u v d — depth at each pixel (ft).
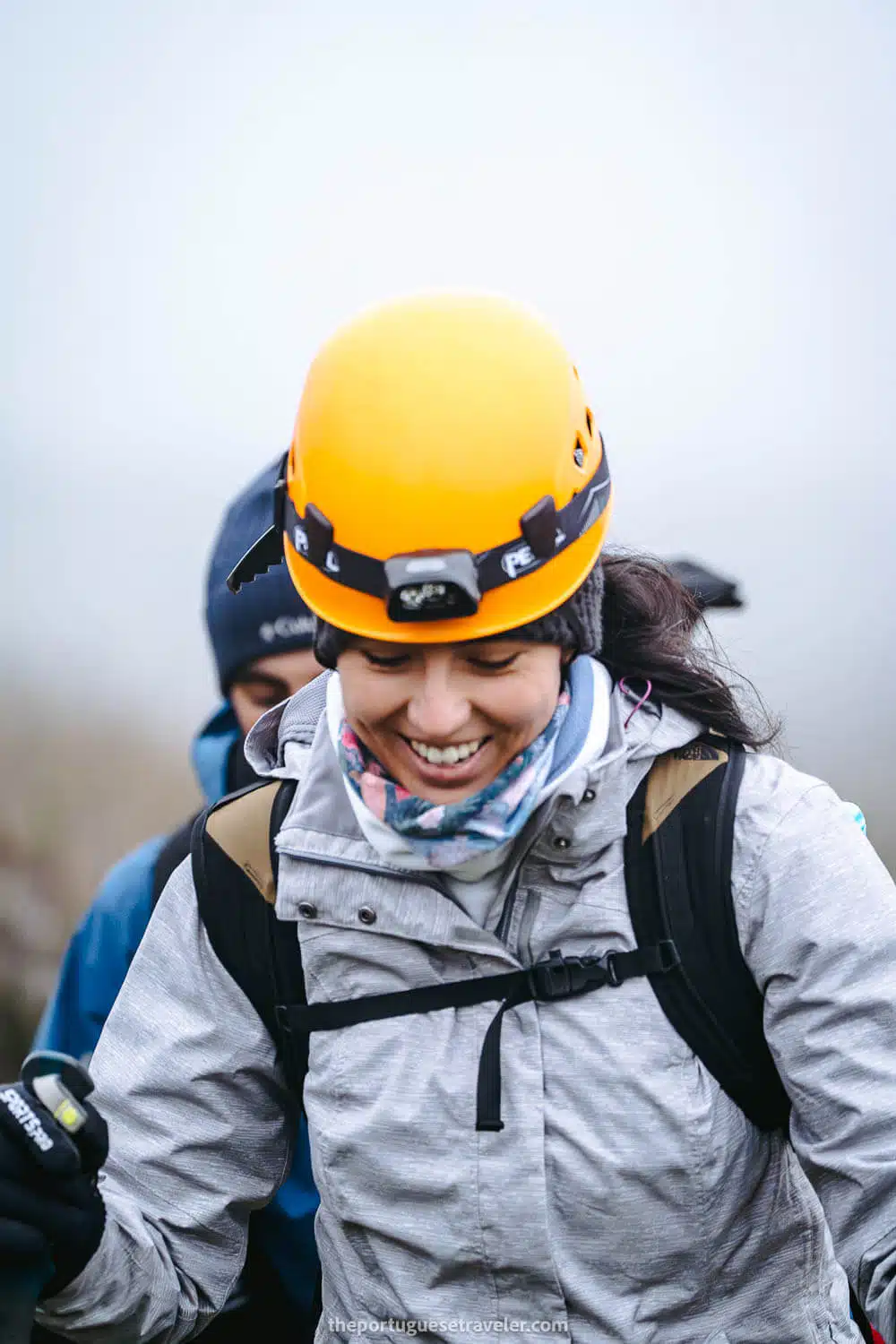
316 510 12.21
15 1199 11.85
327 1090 13.26
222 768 21.17
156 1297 13.43
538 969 12.76
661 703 13.05
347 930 13.10
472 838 12.35
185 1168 13.80
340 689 13.26
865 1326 15.57
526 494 11.94
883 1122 11.80
